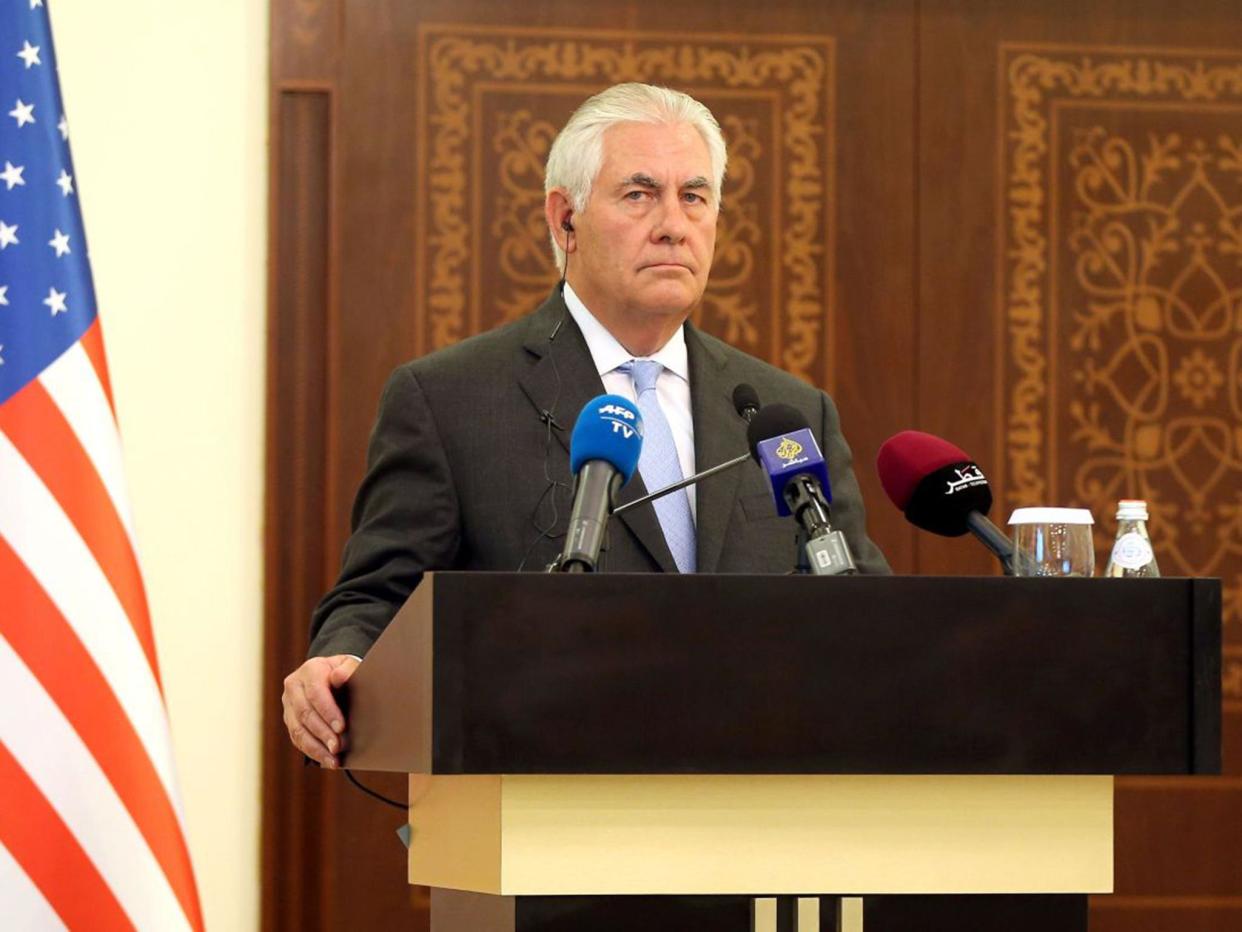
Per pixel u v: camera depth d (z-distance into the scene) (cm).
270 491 1477
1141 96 1590
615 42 1544
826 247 1559
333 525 1480
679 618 525
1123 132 1587
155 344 1463
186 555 1459
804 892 549
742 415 784
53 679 748
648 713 520
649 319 859
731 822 546
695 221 862
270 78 1506
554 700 516
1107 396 1575
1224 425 1583
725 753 523
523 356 873
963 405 1562
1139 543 700
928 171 1573
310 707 697
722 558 815
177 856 757
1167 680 548
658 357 879
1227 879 1552
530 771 513
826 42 1568
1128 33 1592
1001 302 1570
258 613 1467
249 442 1475
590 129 870
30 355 793
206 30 1484
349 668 688
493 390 858
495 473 838
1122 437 1574
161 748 766
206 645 1457
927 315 1564
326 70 1515
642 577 524
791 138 1562
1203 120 1594
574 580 520
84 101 1466
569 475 833
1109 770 543
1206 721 547
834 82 1566
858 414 1554
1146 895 1548
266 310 1491
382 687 592
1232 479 1580
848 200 1564
